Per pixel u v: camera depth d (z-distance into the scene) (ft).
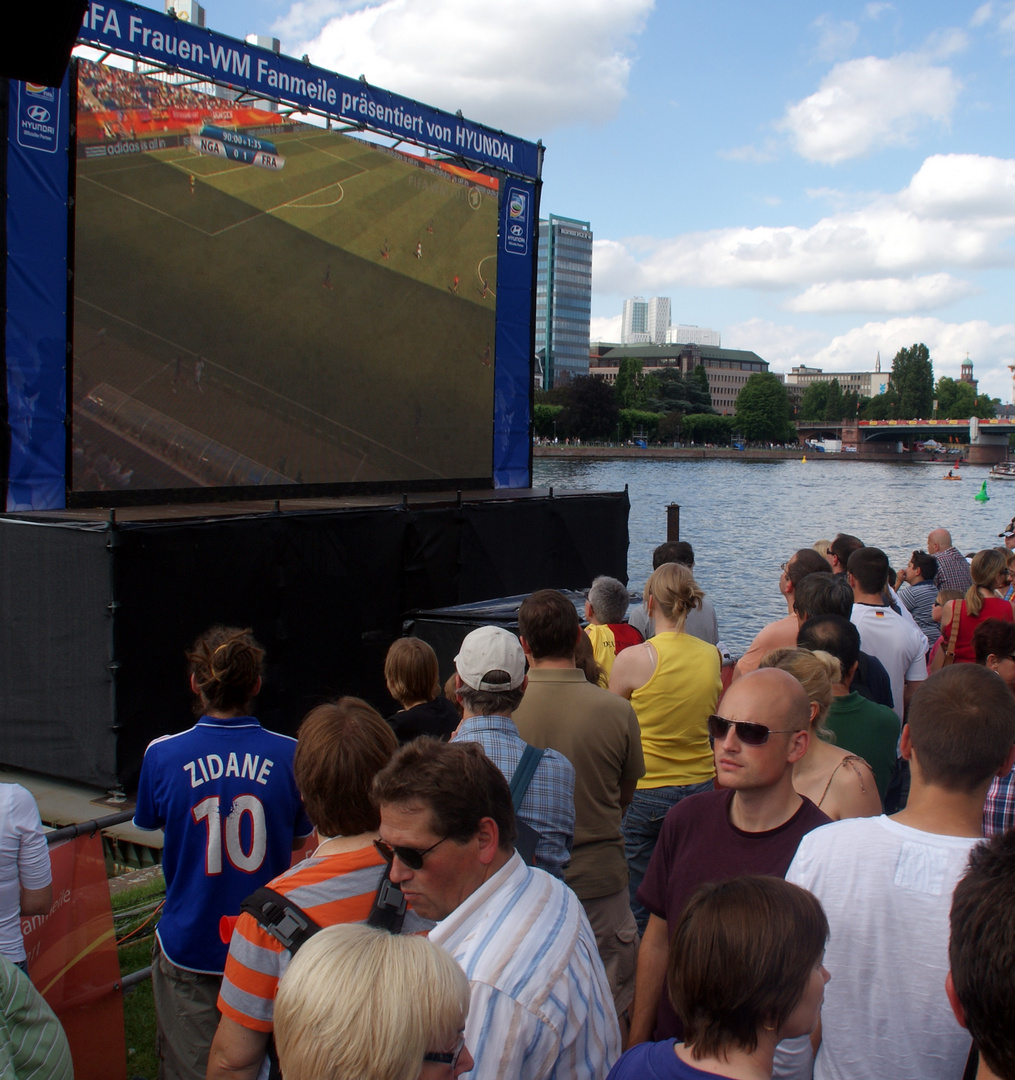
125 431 28.48
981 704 7.00
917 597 24.54
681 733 13.28
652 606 13.71
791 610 18.06
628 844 13.57
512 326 43.21
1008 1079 4.45
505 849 6.27
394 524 30.81
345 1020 4.27
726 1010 4.96
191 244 29.91
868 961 6.77
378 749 7.49
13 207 25.11
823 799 9.31
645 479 249.34
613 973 10.80
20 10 8.27
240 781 9.20
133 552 22.18
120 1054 10.94
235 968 7.05
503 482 43.75
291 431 33.96
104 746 22.13
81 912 10.49
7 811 8.80
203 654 9.43
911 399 595.47
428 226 38.42
